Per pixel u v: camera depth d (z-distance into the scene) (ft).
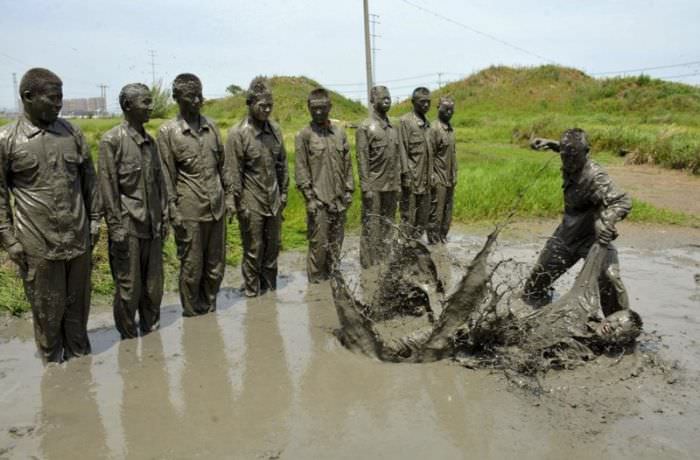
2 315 22.35
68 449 13.51
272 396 15.92
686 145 68.28
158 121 103.19
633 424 14.17
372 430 14.14
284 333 20.67
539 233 36.06
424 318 22.06
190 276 22.17
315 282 27.02
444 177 33.01
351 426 14.33
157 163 20.49
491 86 192.44
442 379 16.84
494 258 29.89
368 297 24.16
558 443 13.42
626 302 18.80
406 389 16.26
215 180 22.25
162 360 18.45
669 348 18.48
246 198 24.27
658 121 121.39
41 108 16.70
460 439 13.67
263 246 25.14
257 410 15.17
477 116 157.07
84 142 18.26
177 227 21.90
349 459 12.93
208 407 15.37
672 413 14.65
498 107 175.63
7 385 16.76
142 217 19.74
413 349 17.97
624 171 67.72
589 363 17.46
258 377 17.11
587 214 20.61
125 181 19.38
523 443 13.46
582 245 21.08
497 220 39.63
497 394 15.88
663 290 24.32
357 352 18.67
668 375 16.65
